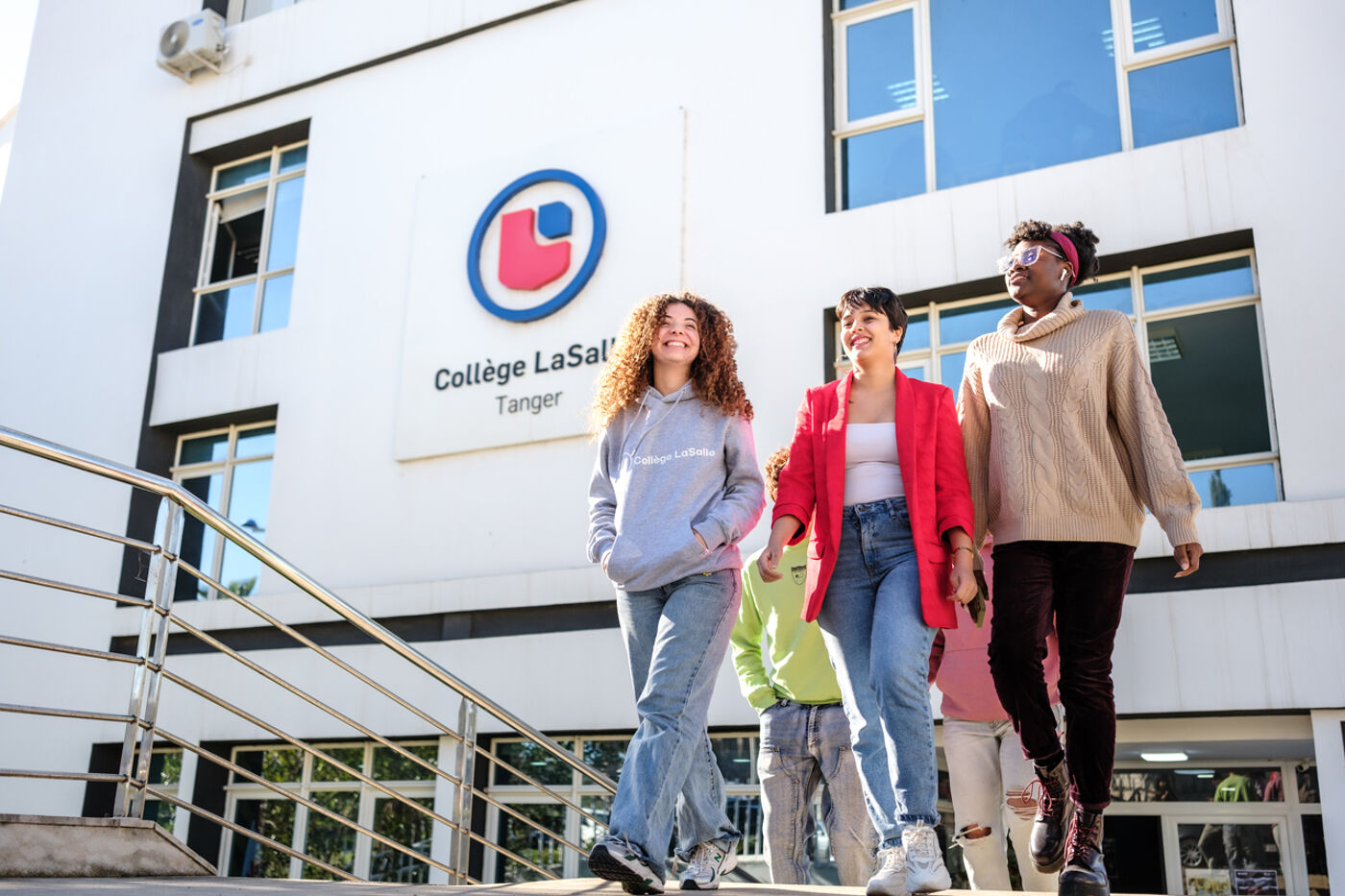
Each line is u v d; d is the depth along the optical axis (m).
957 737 4.29
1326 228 6.87
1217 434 6.99
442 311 9.48
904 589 3.13
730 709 7.47
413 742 8.62
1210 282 7.28
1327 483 6.52
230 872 8.93
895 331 3.43
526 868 8.05
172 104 11.50
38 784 9.62
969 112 8.29
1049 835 3.06
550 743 5.49
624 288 8.80
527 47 9.88
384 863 8.43
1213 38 7.64
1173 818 7.71
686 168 8.88
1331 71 7.09
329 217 10.34
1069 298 3.22
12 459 10.84
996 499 3.17
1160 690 6.50
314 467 9.66
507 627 8.49
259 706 9.07
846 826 4.32
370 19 10.68
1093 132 7.87
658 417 3.45
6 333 11.48
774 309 8.28
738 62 8.96
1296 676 6.23
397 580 9.04
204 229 11.27
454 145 9.95
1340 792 6.07
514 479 8.83
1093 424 3.05
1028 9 8.30
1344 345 6.66
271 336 10.25
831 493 3.27
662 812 3.05
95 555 10.15
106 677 9.66
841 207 8.52
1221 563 6.61
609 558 3.27
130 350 10.83
